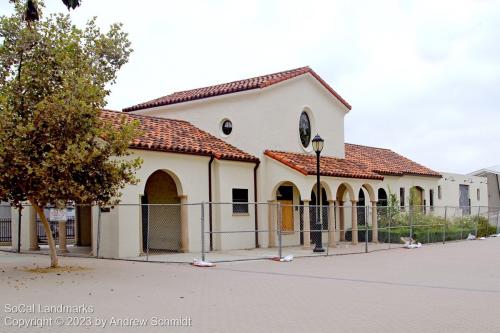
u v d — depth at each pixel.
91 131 13.26
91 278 12.49
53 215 18.56
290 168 21.30
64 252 19.03
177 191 19.41
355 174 23.41
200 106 23.53
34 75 13.45
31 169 12.47
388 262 16.81
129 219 17.39
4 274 13.14
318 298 10.23
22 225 20.86
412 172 32.47
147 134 19.08
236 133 22.41
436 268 15.23
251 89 21.66
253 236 21.64
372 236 24.95
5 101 12.48
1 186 13.23
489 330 7.73
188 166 19.48
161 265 15.37
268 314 8.71
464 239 27.94
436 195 35.50
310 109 24.66
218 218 20.38
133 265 15.27
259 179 21.91
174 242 20.09
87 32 14.79
